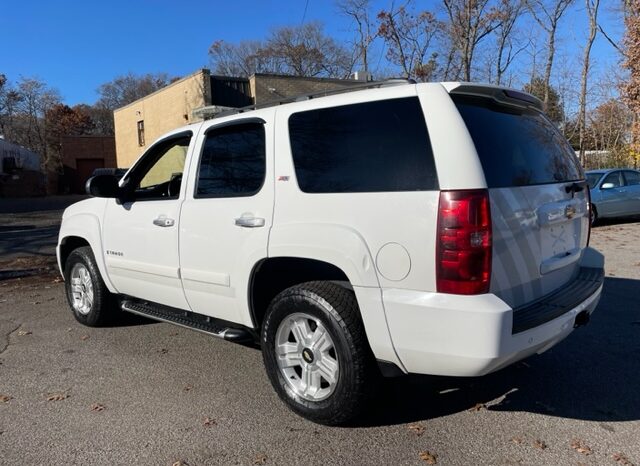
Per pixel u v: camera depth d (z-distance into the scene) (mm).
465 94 3146
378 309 3041
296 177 3477
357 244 3100
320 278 3639
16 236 14312
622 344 4832
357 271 3102
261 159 3717
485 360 2779
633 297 6367
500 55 28281
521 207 3105
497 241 2908
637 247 9984
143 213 4633
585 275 3873
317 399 3426
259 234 3598
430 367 2973
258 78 23719
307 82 24766
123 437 3359
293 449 3184
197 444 3262
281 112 3676
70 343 5191
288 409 3686
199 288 4133
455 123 2945
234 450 3186
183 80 24953
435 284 2859
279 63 50312
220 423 3516
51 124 60781
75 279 5789
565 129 29094
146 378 4281
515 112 3574
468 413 3596
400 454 3111
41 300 7035
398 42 27797
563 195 3607
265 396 3912
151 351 4922
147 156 4906
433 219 2857
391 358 3076
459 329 2797
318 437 3312
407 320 2941
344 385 3219
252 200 3695
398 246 2961
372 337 3098
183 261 4223
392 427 3422
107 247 5102
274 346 3613
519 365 4391
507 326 2785
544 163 3561
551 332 3100
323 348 3387
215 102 23438
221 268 3906
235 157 3928
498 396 3840
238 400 3855
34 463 3084
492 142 3131
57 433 3422
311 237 3295
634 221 14656
